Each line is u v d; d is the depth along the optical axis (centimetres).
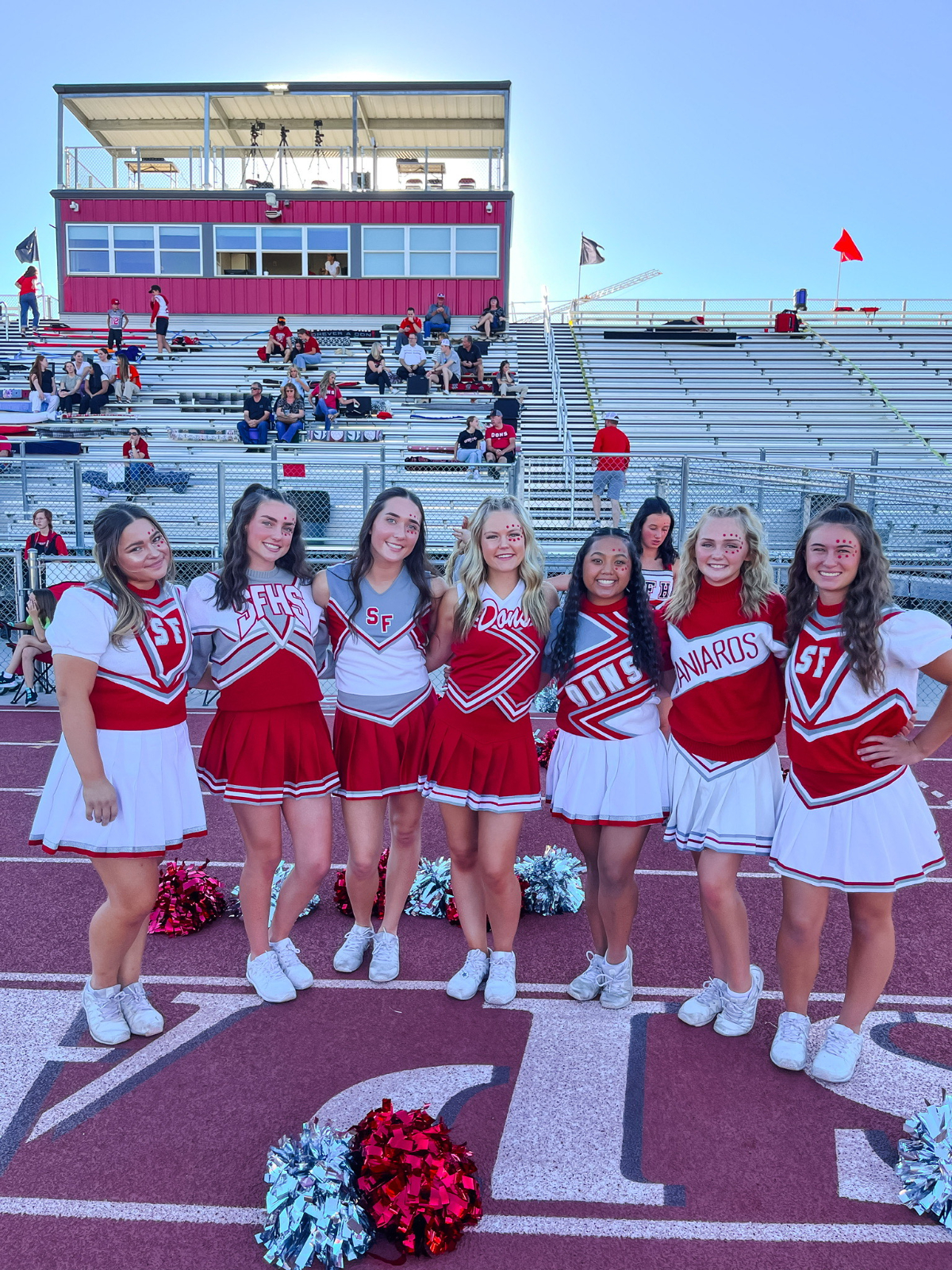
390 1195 248
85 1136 292
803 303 2517
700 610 338
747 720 332
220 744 357
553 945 431
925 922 453
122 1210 262
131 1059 333
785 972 330
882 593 300
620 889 354
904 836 307
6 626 1067
